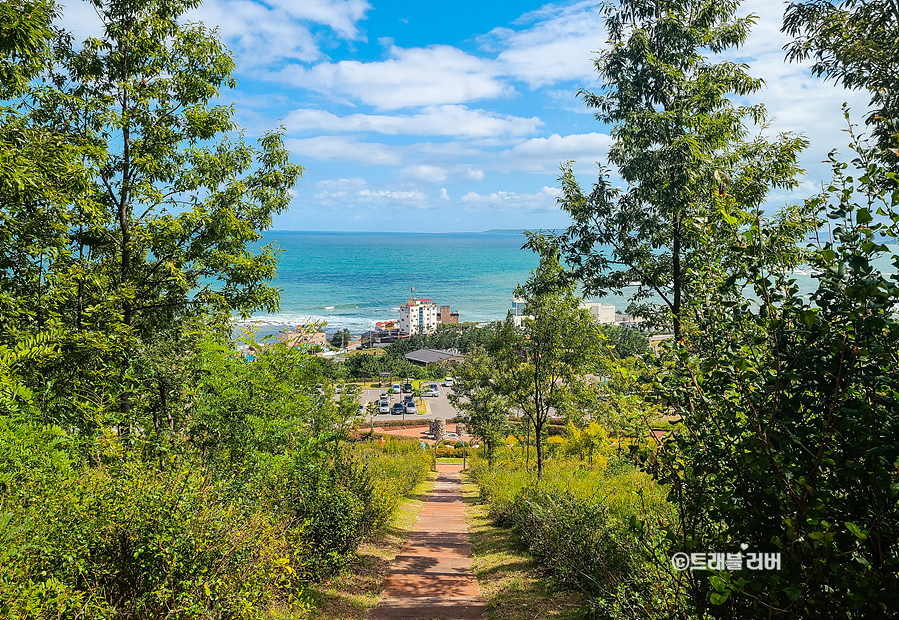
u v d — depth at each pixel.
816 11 6.93
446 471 33.31
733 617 2.29
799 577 2.06
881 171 2.21
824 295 2.18
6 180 6.61
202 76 11.34
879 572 1.96
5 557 3.12
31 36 7.05
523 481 13.12
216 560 4.20
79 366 7.65
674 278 8.59
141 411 7.40
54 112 10.06
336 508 7.68
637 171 8.78
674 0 8.55
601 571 6.10
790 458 2.13
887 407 1.99
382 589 7.43
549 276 13.20
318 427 8.71
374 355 92.44
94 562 3.88
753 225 2.49
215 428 6.98
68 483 4.24
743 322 2.46
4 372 5.20
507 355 14.99
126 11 10.40
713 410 2.54
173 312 10.90
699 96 7.99
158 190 10.48
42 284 8.95
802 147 7.64
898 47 5.77
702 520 2.68
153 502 4.16
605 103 9.44
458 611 6.50
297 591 5.96
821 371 2.13
